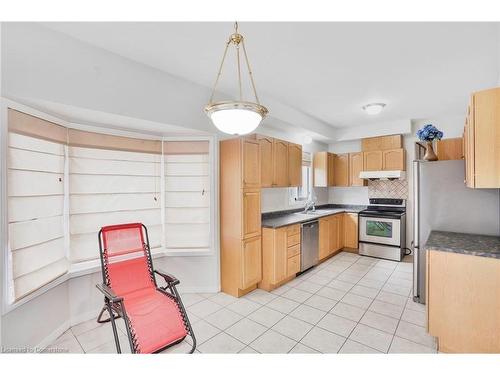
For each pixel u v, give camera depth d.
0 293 1.65
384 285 3.31
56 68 1.83
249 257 3.02
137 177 2.82
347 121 4.60
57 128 2.17
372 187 5.16
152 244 2.95
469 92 3.12
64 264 2.24
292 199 4.70
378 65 2.42
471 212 2.50
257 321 2.42
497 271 1.69
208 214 3.09
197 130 2.86
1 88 1.63
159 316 2.00
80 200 2.40
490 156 1.71
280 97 3.32
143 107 2.35
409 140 4.72
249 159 3.04
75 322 2.34
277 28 1.82
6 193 1.70
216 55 2.21
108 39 1.95
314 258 3.94
